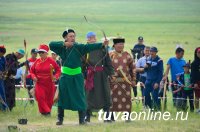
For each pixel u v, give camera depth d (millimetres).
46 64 31391
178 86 33656
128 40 104625
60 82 27672
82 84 27719
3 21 154250
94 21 160875
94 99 28719
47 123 28438
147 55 35750
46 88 31328
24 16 171750
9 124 27906
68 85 27547
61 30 130375
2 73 32094
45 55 31562
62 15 176625
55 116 31109
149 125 27562
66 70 27594
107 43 27453
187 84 33531
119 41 29062
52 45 27703
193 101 32969
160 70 32938
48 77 31375
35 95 31359
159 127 27094
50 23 150125
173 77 33812
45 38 109938
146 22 160375
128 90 29031
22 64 34844
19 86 36969
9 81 32625
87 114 28953
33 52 35844
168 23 157500
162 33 125875
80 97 27594
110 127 26828
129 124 27766
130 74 29188
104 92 28719
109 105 28750
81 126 27156
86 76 28797
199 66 32875
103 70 28750
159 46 91938
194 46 93062
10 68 32562
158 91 32875
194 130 26531
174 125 27703
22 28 134125
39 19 163125
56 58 37594
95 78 28688
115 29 135125
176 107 33188
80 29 133000
